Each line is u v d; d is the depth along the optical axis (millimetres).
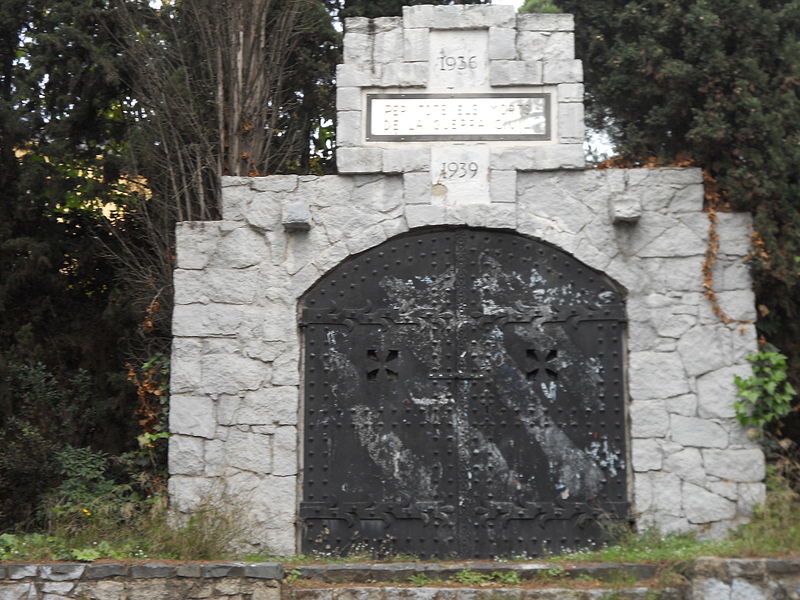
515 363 8742
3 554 7949
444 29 9195
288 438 8656
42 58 12250
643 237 8820
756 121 8984
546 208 8922
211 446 8680
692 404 8539
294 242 8969
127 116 13008
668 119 9984
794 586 7062
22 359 11555
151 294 11086
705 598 7129
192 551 8031
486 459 8594
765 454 8625
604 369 8695
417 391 8734
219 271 8945
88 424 11633
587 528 8445
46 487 10250
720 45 9484
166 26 12531
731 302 8688
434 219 8914
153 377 9797
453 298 8867
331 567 7926
